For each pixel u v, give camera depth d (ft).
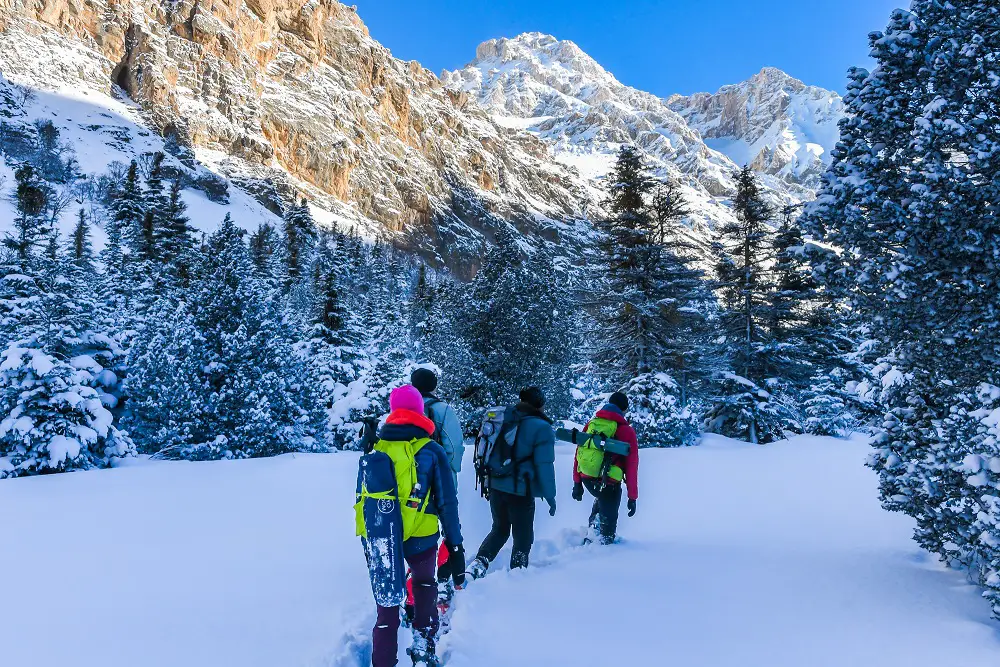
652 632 11.23
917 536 14.96
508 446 15.90
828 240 15.11
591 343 76.48
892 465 14.98
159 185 229.25
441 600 11.93
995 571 11.59
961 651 10.11
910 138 13.96
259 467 37.93
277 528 20.62
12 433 37.27
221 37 652.89
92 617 12.23
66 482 31.27
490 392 58.80
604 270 75.66
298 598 13.41
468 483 33.19
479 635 11.09
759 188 83.30
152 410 55.26
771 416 76.54
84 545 18.21
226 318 58.95
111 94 550.77
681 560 16.57
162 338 57.72
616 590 13.83
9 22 523.29
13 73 483.10
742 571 15.29
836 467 41.63
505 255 63.31
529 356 59.16
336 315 92.22
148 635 11.28
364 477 10.39
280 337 65.10
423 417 10.95
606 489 19.13
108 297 110.32
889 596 13.08
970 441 12.28
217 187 457.27
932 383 14.48
